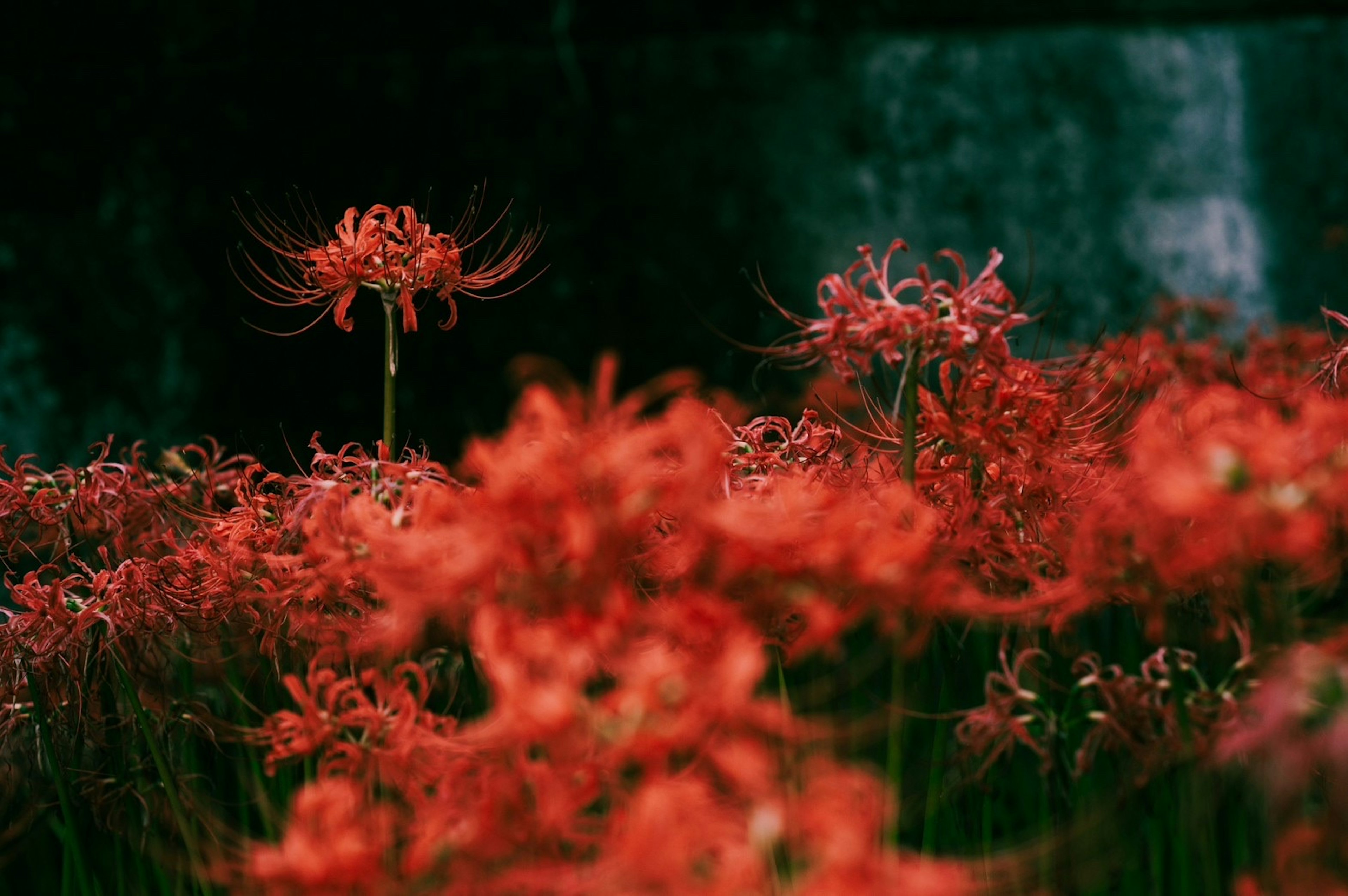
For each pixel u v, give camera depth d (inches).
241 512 64.2
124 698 66.9
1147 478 57.5
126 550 68.1
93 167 128.6
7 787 69.6
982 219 138.3
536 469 55.1
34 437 125.3
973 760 63.7
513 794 54.6
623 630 54.8
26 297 126.5
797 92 136.4
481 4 132.0
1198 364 79.1
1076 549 59.9
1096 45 139.4
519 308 130.6
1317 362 68.4
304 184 130.0
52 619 64.1
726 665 53.4
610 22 134.2
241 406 126.9
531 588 54.9
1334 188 141.5
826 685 65.9
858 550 56.0
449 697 68.8
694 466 55.6
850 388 65.7
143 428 126.5
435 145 131.8
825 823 52.7
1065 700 64.9
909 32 137.9
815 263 136.0
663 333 134.0
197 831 66.9
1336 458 54.6
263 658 67.4
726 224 135.5
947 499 62.3
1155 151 140.0
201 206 128.6
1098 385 66.3
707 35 135.3
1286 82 141.6
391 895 54.9
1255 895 56.3
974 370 61.1
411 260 64.3
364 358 127.0
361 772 58.8
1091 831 63.0
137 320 127.4
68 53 128.6
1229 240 140.1
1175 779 63.1
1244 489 54.1
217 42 129.7
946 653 63.8
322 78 130.6
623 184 134.2
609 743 53.3
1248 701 59.0
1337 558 58.2
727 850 52.7
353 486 60.9
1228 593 60.0
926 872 52.4
